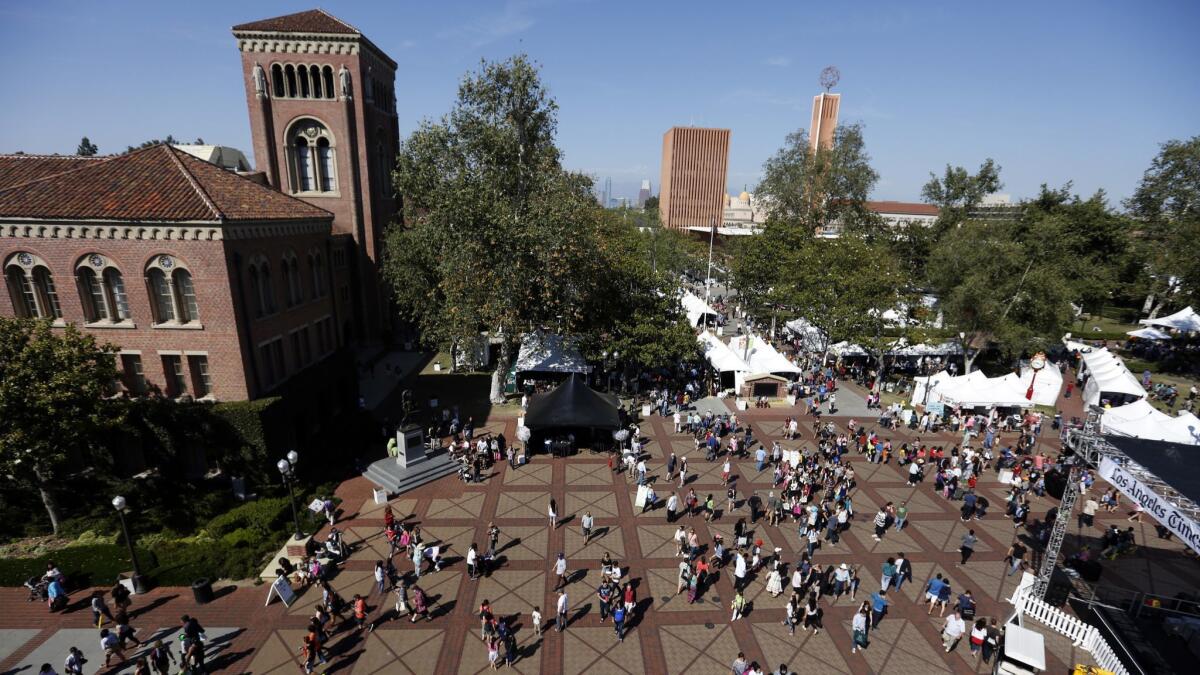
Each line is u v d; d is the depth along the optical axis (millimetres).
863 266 50219
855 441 37344
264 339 29844
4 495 26156
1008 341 44844
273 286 30844
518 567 23172
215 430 27438
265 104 48719
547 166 41781
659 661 18344
